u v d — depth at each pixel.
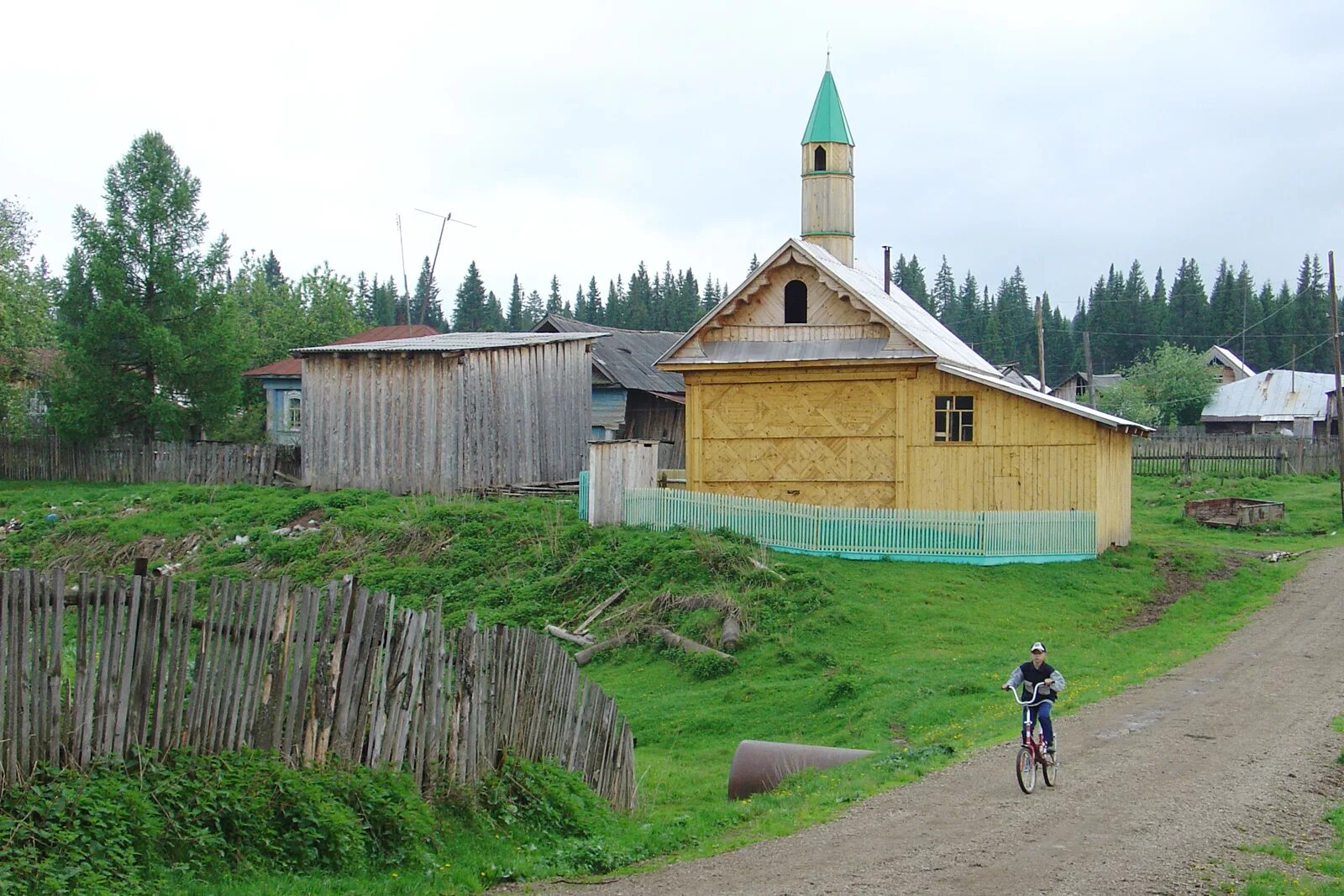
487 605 30.36
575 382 44.91
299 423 54.38
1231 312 147.38
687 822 14.64
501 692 14.54
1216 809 13.62
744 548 31.20
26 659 10.16
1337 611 28.97
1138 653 24.89
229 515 38.31
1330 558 37.56
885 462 35.31
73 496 43.19
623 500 34.88
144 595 11.01
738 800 16.31
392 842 12.02
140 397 48.50
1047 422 34.12
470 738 13.91
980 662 23.91
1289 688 20.64
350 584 12.60
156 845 10.35
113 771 10.57
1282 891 10.79
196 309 49.81
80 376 47.84
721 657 25.61
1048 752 14.98
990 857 11.95
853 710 21.56
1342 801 13.92
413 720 13.19
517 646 14.89
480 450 40.81
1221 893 10.84
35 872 9.31
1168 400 89.19
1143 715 18.72
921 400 35.03
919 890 10.98
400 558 33.72
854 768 16.25
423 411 40.66
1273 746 16.58
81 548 36.56
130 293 48.12
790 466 36.09
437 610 13.53
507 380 41.88
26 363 53.66
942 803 14.14
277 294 91.31
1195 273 160.50
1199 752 16.28
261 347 73.75
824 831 13.20
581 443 45.00
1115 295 166.25
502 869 12.18
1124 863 11.71
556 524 34.34
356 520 35.84
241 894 10.09
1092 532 33.84
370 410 41.38
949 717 20.03
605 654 27.25
